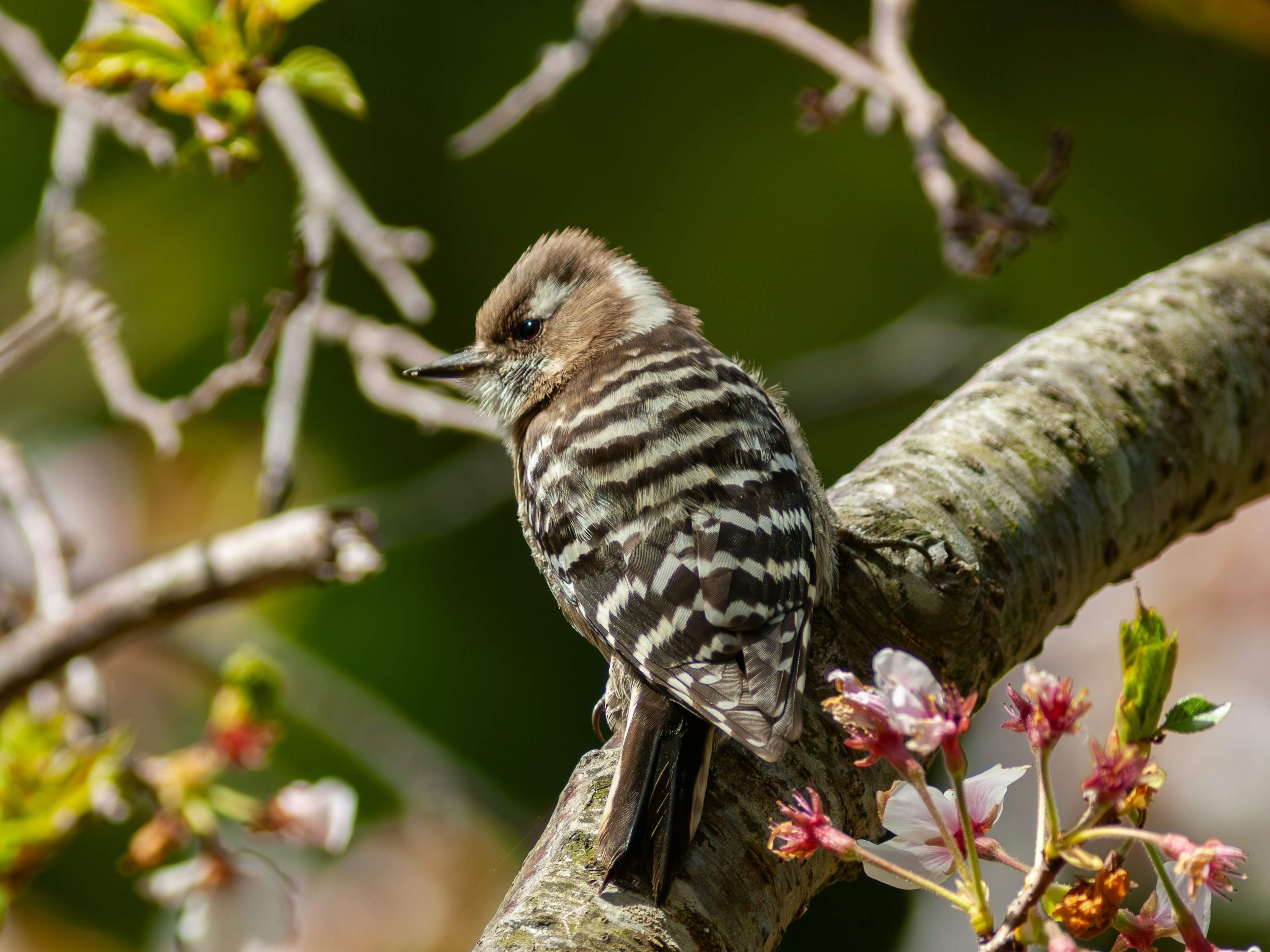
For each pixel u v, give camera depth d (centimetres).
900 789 403
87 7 1395
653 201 1475
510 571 1359
